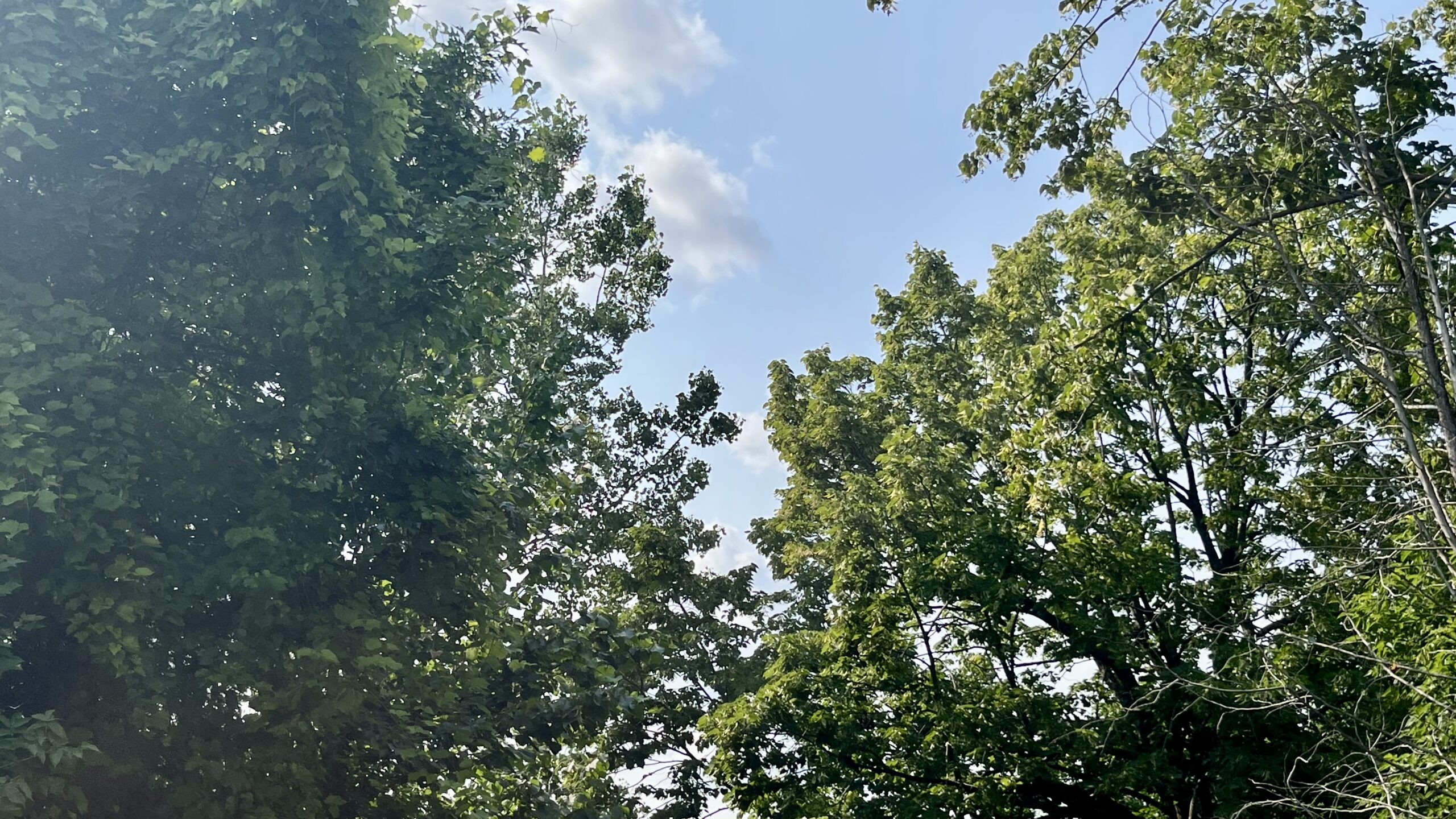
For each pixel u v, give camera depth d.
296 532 10.31
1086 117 11.82
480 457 13.48
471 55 13.80
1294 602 12.21
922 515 19.30
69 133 9.64
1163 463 18.27
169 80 9.94
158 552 9.38
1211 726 15.61
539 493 15.12
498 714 13.13
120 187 9.53
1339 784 10.30
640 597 26.39
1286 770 14.51
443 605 11.88
